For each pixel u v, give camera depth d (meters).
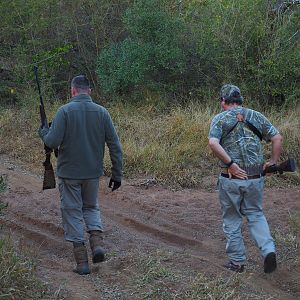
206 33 10.88
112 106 10.80
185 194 7.62
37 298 4.31
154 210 6.91
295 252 5.68
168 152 8.68
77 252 5.03
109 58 11.16
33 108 10.51
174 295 4.52
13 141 9.50
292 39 10.80
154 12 10.99
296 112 9.94
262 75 10.48
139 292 4.63
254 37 10.70
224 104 5.23
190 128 9.26
